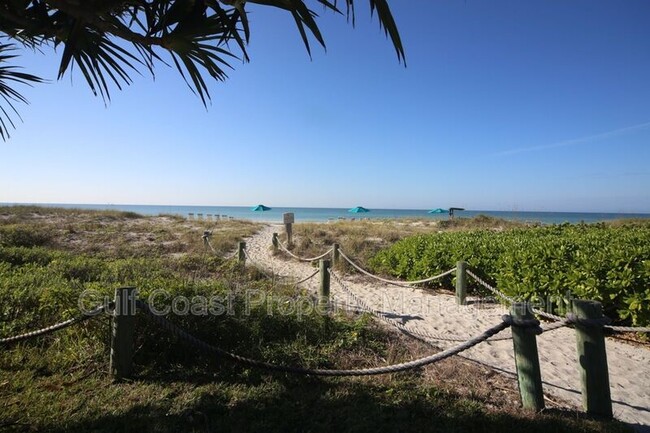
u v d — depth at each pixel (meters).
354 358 4.16
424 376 3.86
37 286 5.30
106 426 2.73
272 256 13.98
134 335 3.71
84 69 2.73
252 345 4.13
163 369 3.68
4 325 4.09
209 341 4.04
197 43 2.44
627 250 5.97
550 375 4.19
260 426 2.81
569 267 6.30
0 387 3.17
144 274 7.39
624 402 3.68
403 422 2.92
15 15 2.28
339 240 17.34
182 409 2.96
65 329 4.00
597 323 3.08
